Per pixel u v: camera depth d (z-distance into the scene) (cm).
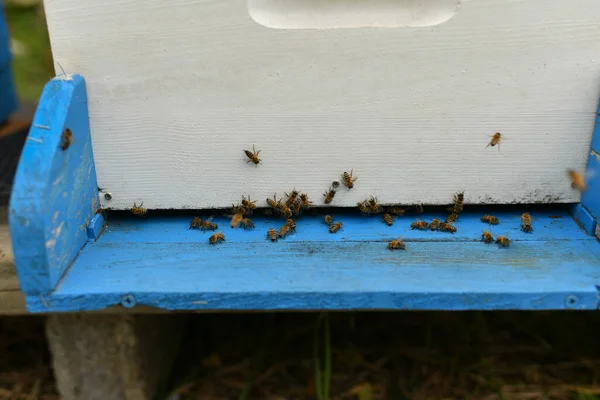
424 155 71
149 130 70
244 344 83
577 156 71
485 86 69
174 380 79
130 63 68
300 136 71
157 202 73
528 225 71
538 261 67
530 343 83
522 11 67
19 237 62
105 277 65
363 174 72
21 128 102
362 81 69
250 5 67
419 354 81
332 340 83
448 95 69
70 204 67
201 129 70
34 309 64
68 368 74
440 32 67
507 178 72
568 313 86
